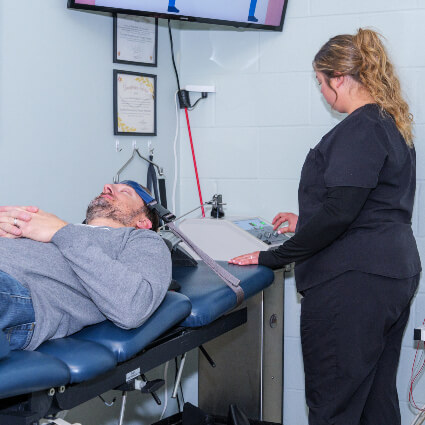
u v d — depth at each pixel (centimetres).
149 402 274
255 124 277
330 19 260
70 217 221
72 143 221
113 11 226
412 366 262
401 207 192
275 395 246
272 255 202
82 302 146
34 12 200
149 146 267
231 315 184
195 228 236
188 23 280
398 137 191
